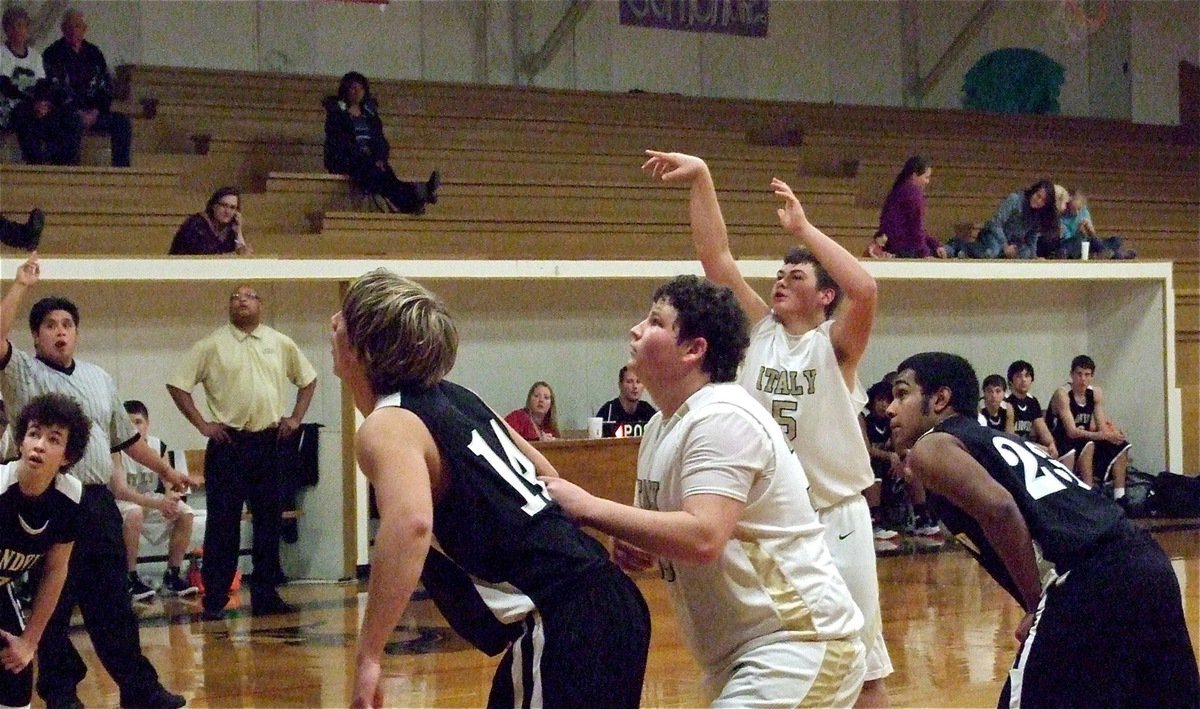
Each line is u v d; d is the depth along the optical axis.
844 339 4.21
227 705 5.81
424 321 2.69
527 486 2.75
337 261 9.52
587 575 2.71
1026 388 12.69
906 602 8.27
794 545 3.04
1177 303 14.16
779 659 2.98
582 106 14.54
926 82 17.66
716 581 3.03
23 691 4.24
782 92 16.95
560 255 11.23
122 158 11.20
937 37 17.86
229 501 8.20
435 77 14.85
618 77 15.90
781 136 15.16
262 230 11.35
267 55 13.84
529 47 15.35
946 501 3.54
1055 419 12.93
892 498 11.73
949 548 10.82
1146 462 13.86
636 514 2.82
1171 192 17.03
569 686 2.63
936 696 5.70
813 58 17.14
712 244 4.32
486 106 14.05
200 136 12.03
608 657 2.66
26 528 4.15
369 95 11.78
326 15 14.20
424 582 2.84
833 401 4.25
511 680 2.71
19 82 11.12
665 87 16.19
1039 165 16.31
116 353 9.89
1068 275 13.09
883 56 17.61
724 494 2.87
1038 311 14.16
